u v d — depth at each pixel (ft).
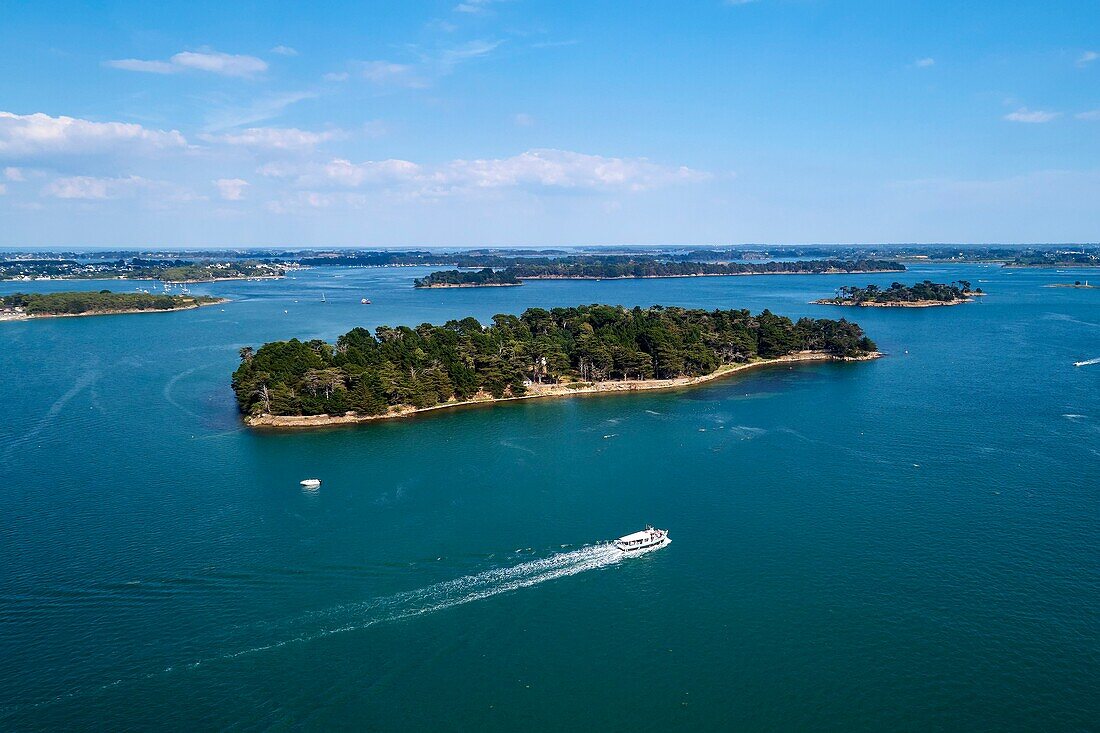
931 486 578.25
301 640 386.52
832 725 328.08
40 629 393.70
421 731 324.60
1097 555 462.60
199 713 333.01
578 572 453.99
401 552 478.59
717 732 323.98
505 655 376.27
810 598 423.23
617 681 357.00
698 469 627.05
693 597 426.92
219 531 509.35
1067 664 362.94
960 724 326.85
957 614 404.98
